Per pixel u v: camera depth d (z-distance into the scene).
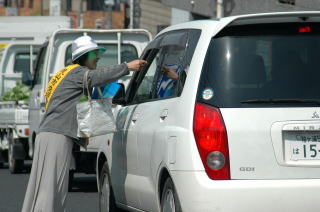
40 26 52.12
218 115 15.19
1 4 141.12
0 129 43.97
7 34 52.19
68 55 34.44
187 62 16.33
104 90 20.69
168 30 18.92
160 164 16.59
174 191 15.87
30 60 49.62
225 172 15.02
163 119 16.80
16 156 39.66
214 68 15.51
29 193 19.22
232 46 15.57
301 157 15.10
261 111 15.16
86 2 135.00
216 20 16.02
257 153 15.05
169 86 17.12
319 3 50.25
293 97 15.28
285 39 15.63
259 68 15.45
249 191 14.83
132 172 18.89
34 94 36.53
